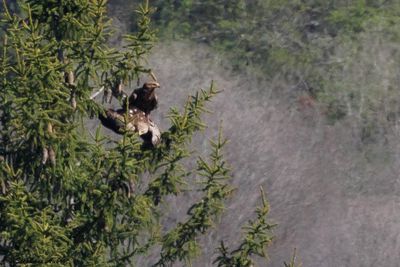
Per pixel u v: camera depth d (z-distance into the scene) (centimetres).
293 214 6156
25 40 2855
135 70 2959
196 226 3167
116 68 2961
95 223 3014
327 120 7219
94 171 2959
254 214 6016
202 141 6544
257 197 6256
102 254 3033
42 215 2789
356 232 6041
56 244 2870
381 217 6162
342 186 6506
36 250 2803
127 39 2972
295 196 6325
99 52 2920
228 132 6788
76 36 2917
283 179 6456
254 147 6700
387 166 6762
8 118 2898
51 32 2956
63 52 2950
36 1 2919
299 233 6003
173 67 7606
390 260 5856
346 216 6169
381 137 7062
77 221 2941
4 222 2891
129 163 2944
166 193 3108
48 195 2978
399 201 6325
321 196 6359
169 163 3081
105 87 2953
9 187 2912
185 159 6256
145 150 3061
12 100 2847
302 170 6581
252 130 6862
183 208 5856
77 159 2970
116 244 3089
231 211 5981
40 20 2941
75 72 2991
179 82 7400
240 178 6412
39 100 2792
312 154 6788
